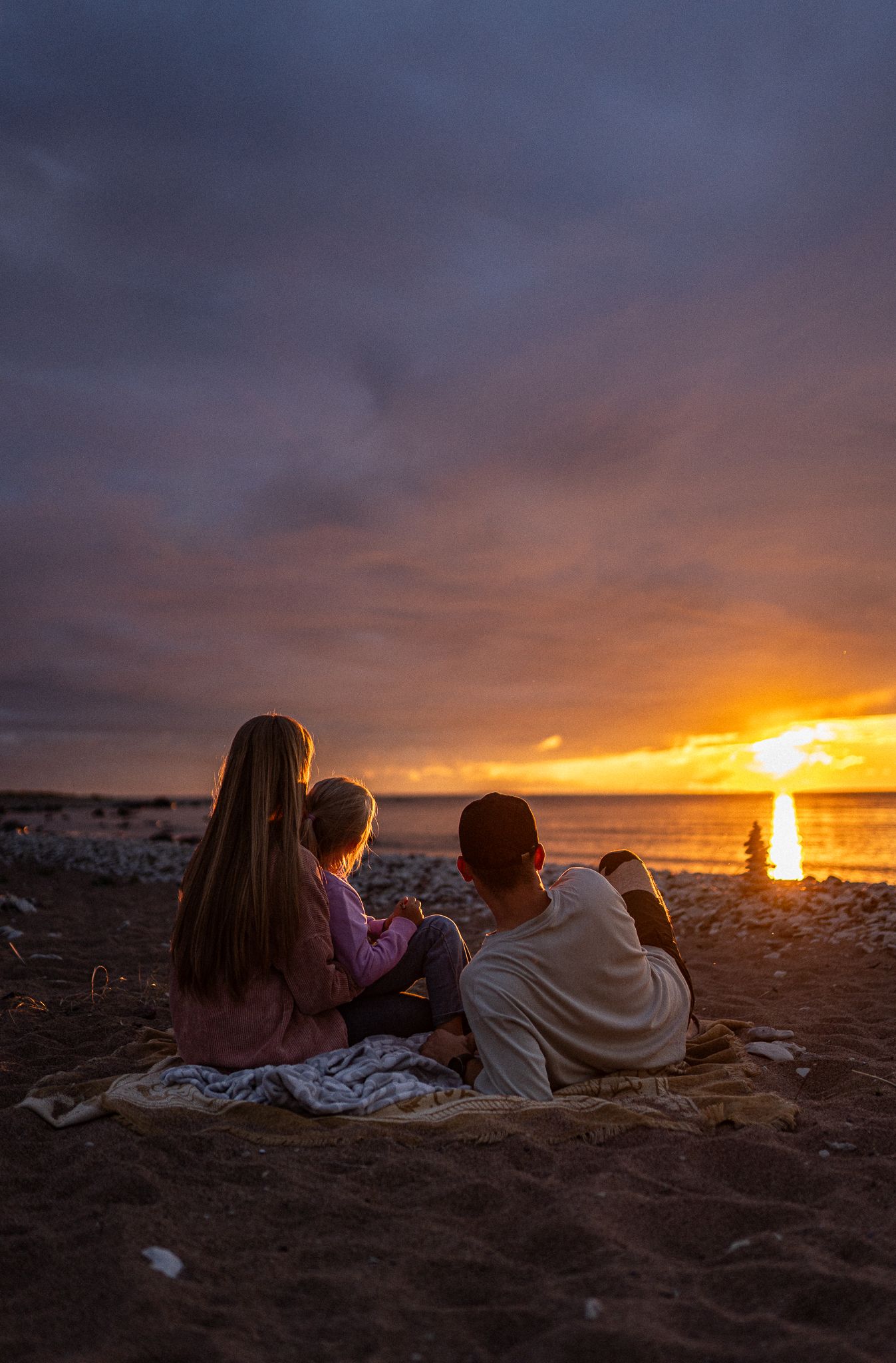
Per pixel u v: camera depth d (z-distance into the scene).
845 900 7.62
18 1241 2.16
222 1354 1.71
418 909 3.71
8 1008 5.00
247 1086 3.05
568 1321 1.83
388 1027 3.51
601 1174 2.55
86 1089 3.19
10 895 10.45
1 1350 1.74
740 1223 2.27
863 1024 4.50
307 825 3.48
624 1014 3.31
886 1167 2.57
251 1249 2.18
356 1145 2.75
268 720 3.35
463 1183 2.48
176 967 3.31
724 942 7.16
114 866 16.75
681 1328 1.82
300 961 3.24
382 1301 1.94
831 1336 1.76
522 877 3.24
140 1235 2.16
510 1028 3.13
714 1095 3.13
